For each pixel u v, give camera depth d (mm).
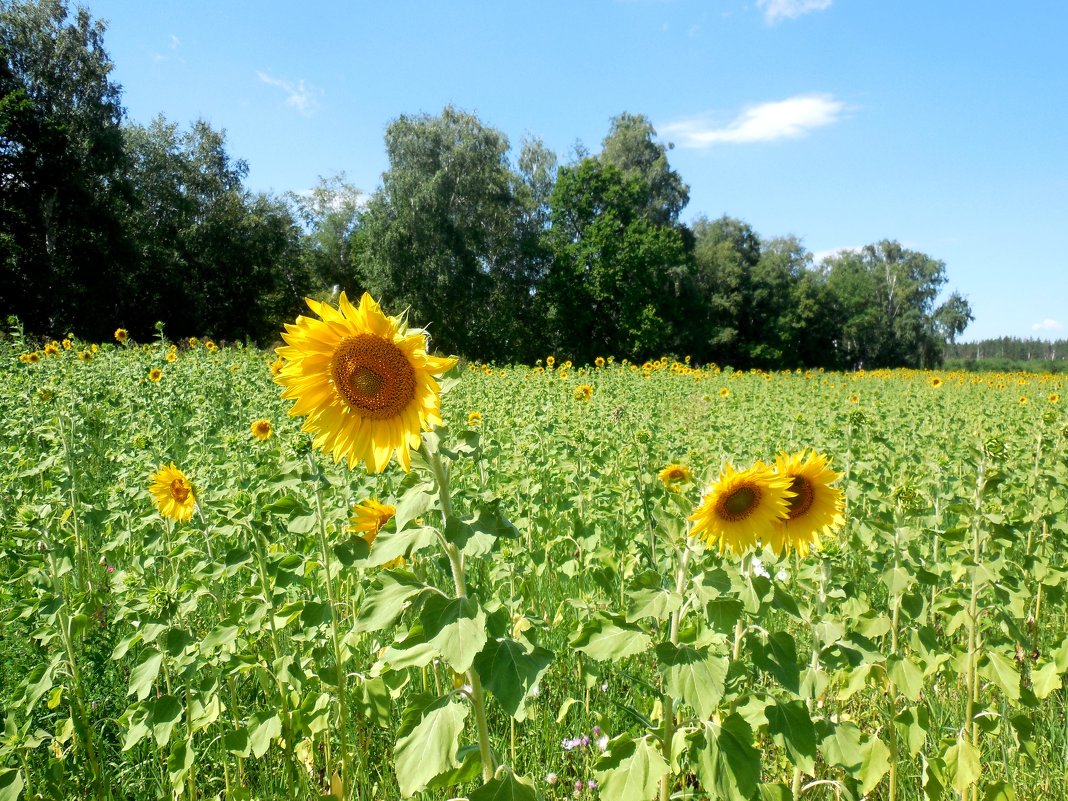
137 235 40281
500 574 4203
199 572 3588
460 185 43750
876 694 3730
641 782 2361
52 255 34438
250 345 20359
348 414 2342
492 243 48469
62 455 5445
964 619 3318
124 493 5344
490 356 45594
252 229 46594
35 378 11156
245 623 3246
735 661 2693
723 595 2508
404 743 2168
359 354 2283
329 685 3170
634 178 52156
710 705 2277
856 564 5242
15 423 7566
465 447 2266
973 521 3471
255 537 3566
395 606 2148
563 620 4270
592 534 4746
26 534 3719
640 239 48375
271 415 8281
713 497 2709
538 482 5941
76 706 3262
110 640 4000
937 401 13492
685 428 8883
